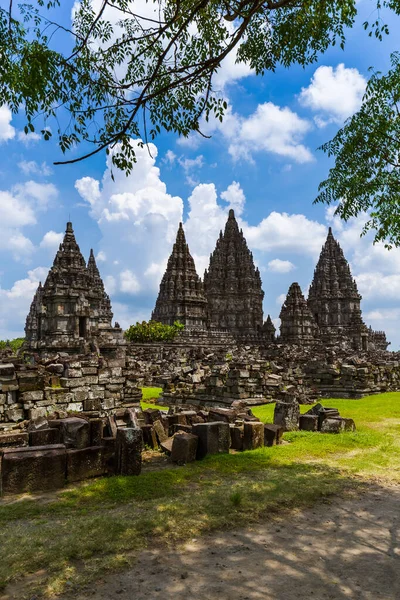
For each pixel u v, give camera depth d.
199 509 7.65
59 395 16.89
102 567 5.68
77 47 7.91
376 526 7.22
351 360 30.17
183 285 81.12
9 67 7.21
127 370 23.00
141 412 14.03
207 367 30.70
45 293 54.97
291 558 6.07
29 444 10.30
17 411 15.06
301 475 9.88
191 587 5.26
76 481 9.40
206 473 9.98
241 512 7.60
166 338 68.88
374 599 5.07
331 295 89.75
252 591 5.20
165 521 7.11
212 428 11.52
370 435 14.10
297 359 33.53
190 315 79.69
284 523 7.30
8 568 5.62
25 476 8.70
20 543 6.26
